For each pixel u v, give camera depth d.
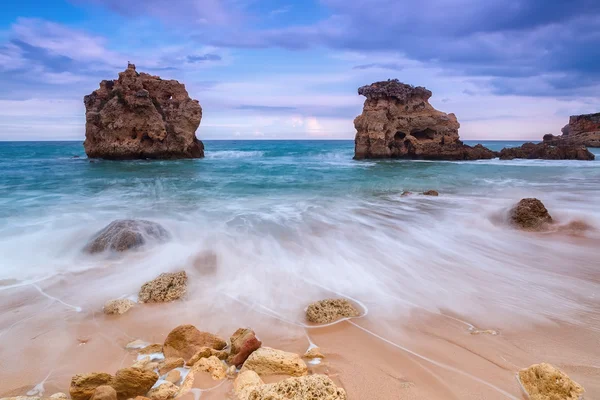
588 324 4.71
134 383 3.30
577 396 3.10
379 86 37.66
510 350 4.09
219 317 5.05
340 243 8.45
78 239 8.68
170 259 7.33
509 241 8.67
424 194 15.74
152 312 5.20
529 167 28.78
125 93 34.62
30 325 4.80
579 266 6.97
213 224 10.35
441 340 4.34
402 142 37.75
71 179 21.84
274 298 5.65
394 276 6.48
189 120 37.97
